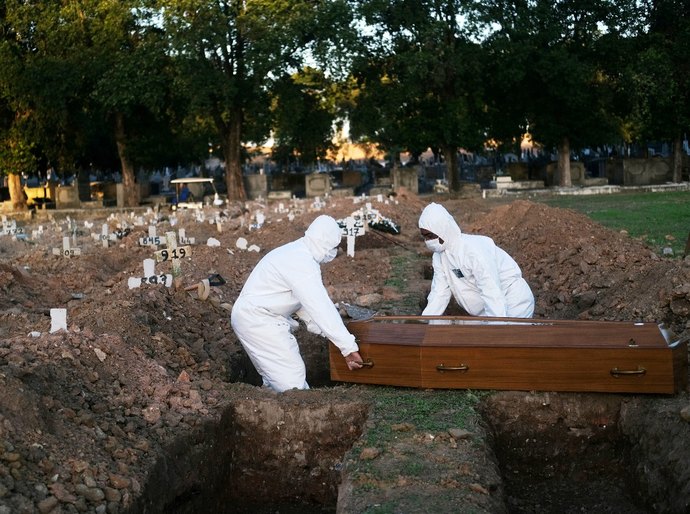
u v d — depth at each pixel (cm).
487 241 768
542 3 3447
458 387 636
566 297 1034
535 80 3597
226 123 4150
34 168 3591
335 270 1273
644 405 598
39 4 3441
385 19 3650
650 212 2167
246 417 634
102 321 736
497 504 488
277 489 630
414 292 1086
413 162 4978
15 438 488
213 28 3186
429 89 3734
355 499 478
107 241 1664
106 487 486
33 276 1194
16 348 596
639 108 3541
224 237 1742
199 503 583
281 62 3331
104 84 3331
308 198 3856
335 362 671
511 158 5891
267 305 714
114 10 3425
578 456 624
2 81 3350
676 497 523
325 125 3988
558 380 616
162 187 5741
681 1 3556
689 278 829
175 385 648
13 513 439
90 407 572
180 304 873
